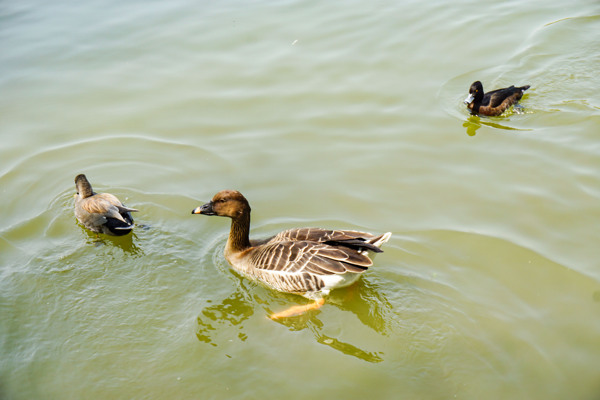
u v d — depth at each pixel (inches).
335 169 481.1
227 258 395.5
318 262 347.6
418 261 382.6
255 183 468.8
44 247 411.8
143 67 622.5
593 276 362.3
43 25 702.5
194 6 745.0
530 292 354.6
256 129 533.0
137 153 507.8
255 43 660.1
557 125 525.7
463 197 442.3
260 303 365.1
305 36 669.3
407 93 574.9
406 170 476.1
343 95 573.0
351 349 324.2
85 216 419.5
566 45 641.6
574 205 424.5
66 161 499.8
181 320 349.4
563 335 325.1
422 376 304.3
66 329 341.7
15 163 496.4
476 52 634.8
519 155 487.5
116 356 324.2
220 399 297.0
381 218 425.7
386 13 713.6
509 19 692.7
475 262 379.9
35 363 320.2
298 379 306.3
